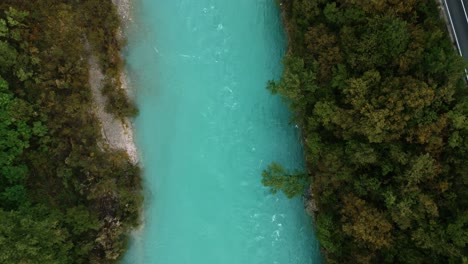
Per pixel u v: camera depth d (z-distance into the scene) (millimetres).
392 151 38281
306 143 45688
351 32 40156
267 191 47312
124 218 45406
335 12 40562
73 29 45062
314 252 46781
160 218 47406
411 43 38531
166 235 47250
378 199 39875
